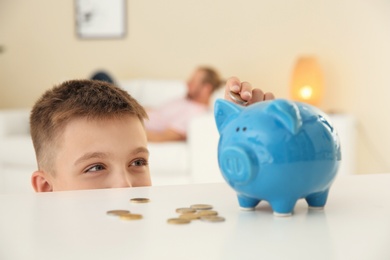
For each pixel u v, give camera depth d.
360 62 4.03
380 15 3.97
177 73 4.48
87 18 4.67
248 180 0.53
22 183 3.56
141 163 1.09
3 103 4.92
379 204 0.58
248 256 0.39
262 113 0.56
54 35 4.78
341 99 4.07
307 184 0.53
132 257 0.38
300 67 3.83
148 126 3.62
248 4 4.27
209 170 3.05
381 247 0.41
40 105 1.14
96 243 0.41
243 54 4.30
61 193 0.63
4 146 3.62
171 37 4.48
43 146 1.11
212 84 3.78
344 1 4.04
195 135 3.07
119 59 4.61
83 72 4.72
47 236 0.43
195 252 0.39
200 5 4.40
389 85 3.97
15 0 4.86
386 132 4.00
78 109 1.07
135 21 4.56
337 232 0.46
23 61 4.88
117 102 1.09
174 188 0.67
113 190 0.65
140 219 0.49
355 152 3.86
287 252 0.40
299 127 0.54
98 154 1.04
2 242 0.42
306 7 4.13
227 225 0.48
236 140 0.55
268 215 0.53
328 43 4.09
